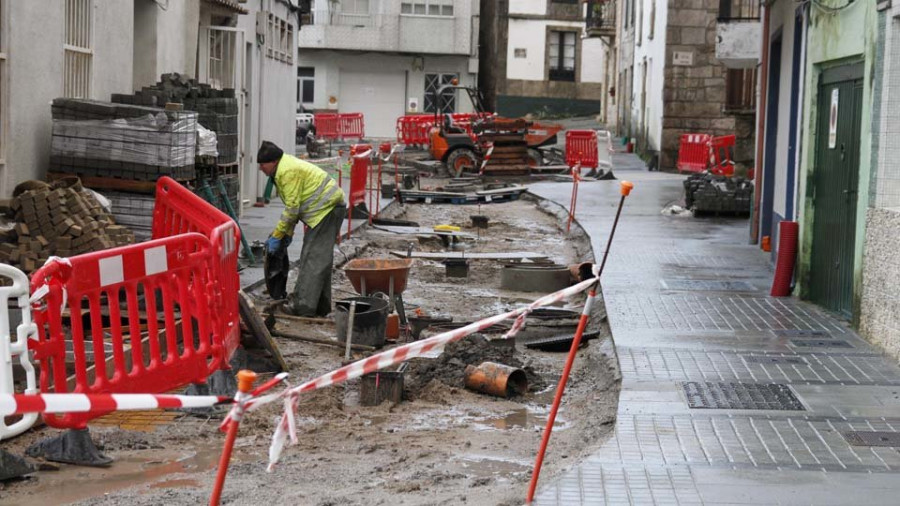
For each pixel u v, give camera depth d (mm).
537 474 5883
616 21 56500
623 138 50781
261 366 9516
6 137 10836
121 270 7426
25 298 6707
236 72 19672
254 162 21625
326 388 9047
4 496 6301
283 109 25250
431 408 8680
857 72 10812
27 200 10016
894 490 6070
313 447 7445
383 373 8719
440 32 56000
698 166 34062
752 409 7797
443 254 17156
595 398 8844
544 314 12281
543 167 35531
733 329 10664
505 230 21609
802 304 12102
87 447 6945
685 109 37000
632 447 6883
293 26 26594
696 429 7289
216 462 7043
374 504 6133
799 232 12539
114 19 13828
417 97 57469
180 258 8016
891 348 9391
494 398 9039
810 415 7637
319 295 11719
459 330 5211
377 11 55625
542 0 66375
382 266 11602
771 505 5809
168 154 11641
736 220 21516
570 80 67562
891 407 7855
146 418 7973
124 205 11750
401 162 38031
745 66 21688
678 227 20094
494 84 55969
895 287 9320
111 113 11750
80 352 7031
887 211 9492
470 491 6391
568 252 18562
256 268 14086
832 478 6277
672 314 11438
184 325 8086
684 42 36719
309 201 11609
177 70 16766
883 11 9617
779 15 16125
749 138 29062
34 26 11352
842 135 11375
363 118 55438
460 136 35344
